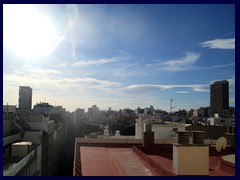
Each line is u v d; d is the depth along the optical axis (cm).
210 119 6581
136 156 2858
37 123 5722
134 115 14625
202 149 1698
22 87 10050
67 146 13312
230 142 3494
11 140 4153
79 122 16912
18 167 3086
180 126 4925
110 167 2316
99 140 3728
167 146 3341
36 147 4431
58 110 11781
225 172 2012
